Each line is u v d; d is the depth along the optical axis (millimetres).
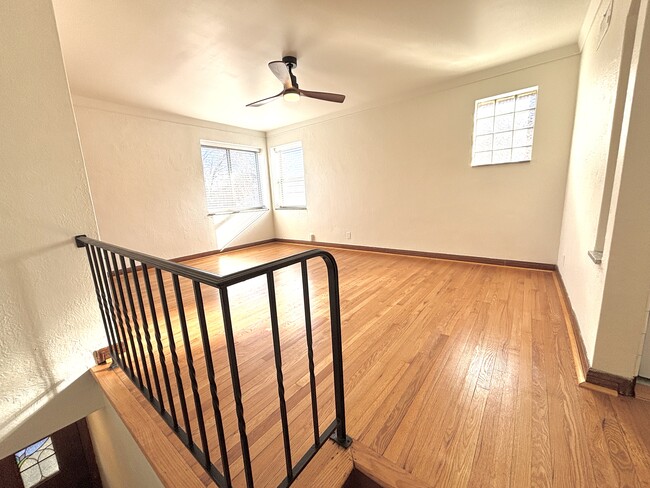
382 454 1006
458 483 900
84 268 1528
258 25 2010
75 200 1465
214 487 949
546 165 2879
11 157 1276
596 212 1520
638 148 1063
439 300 2389
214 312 2422
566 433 1058
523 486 883
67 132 1415
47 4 1309
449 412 1186
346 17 1971
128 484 1887
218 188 4832
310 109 4105
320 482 918
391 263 3701
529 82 2814
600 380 1260
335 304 938
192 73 2719
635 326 1158
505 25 2174
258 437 1110
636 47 1062
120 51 2248
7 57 1232
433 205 3695
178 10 1807
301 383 1423
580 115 2330
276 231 5766
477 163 3342
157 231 4031
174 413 1045
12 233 1307
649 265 1101
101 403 1673
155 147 3936
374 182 4180
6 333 1333
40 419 1471
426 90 3453
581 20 2139
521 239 3143
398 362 1550
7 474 2301
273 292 762
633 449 985
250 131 5117
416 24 2100
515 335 1778
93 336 1602
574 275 2020
